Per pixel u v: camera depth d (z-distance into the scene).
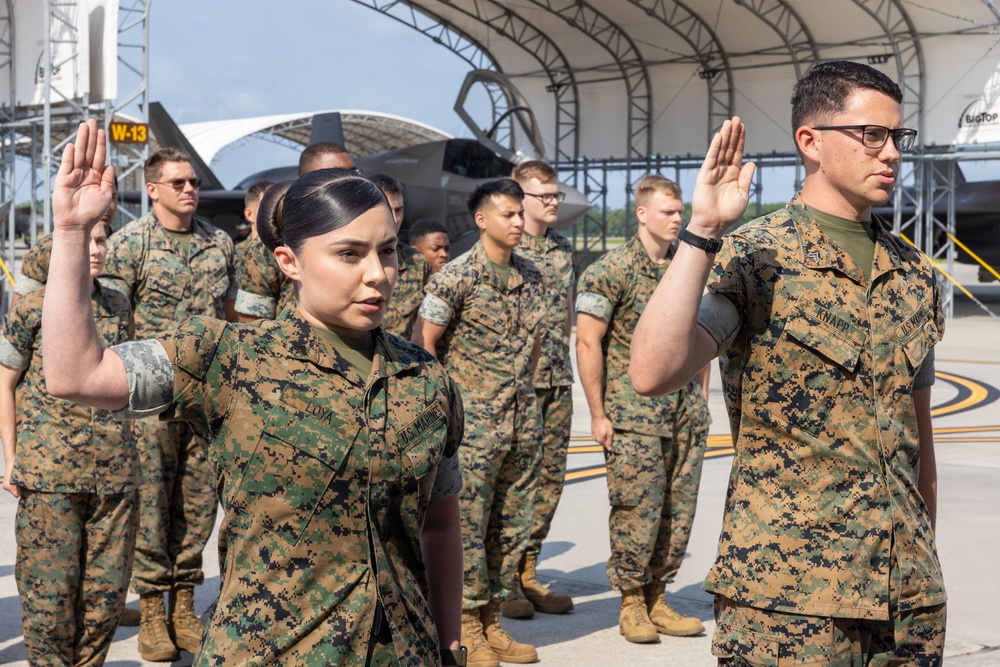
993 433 10.66
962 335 22.62
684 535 4.81
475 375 4.52
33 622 3.78
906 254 2.53
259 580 1.92
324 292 1.92
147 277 4.78
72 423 3.74
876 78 2.39
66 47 17.80
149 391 1.89
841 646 2.35
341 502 1.92
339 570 1.93
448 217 21.14
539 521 5.25
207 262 4.97
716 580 2.46
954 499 7.44
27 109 18.70
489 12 31.64
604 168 34.31
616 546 4.70
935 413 12.14
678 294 2.21
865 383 2.39
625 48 31.80
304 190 1.93
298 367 1.95
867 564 2.34
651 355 2.25
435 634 2.07
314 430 1.91
